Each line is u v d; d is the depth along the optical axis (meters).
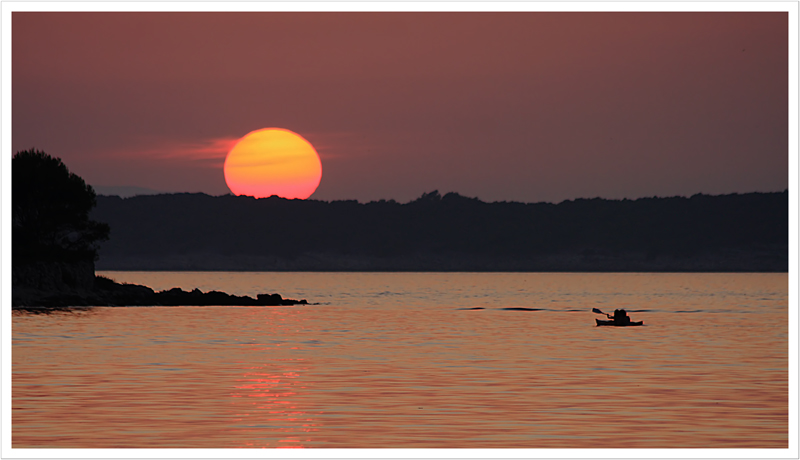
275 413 93.81
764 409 96.31
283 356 144.50
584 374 122.38
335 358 141.88
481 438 83.12
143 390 107.31
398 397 103.44
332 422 89.56
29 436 83.25
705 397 103.38
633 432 85.56
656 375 121.25
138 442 81.19
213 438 82.88
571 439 82.81
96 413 93.19
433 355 146.38
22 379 115.69
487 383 113.94
